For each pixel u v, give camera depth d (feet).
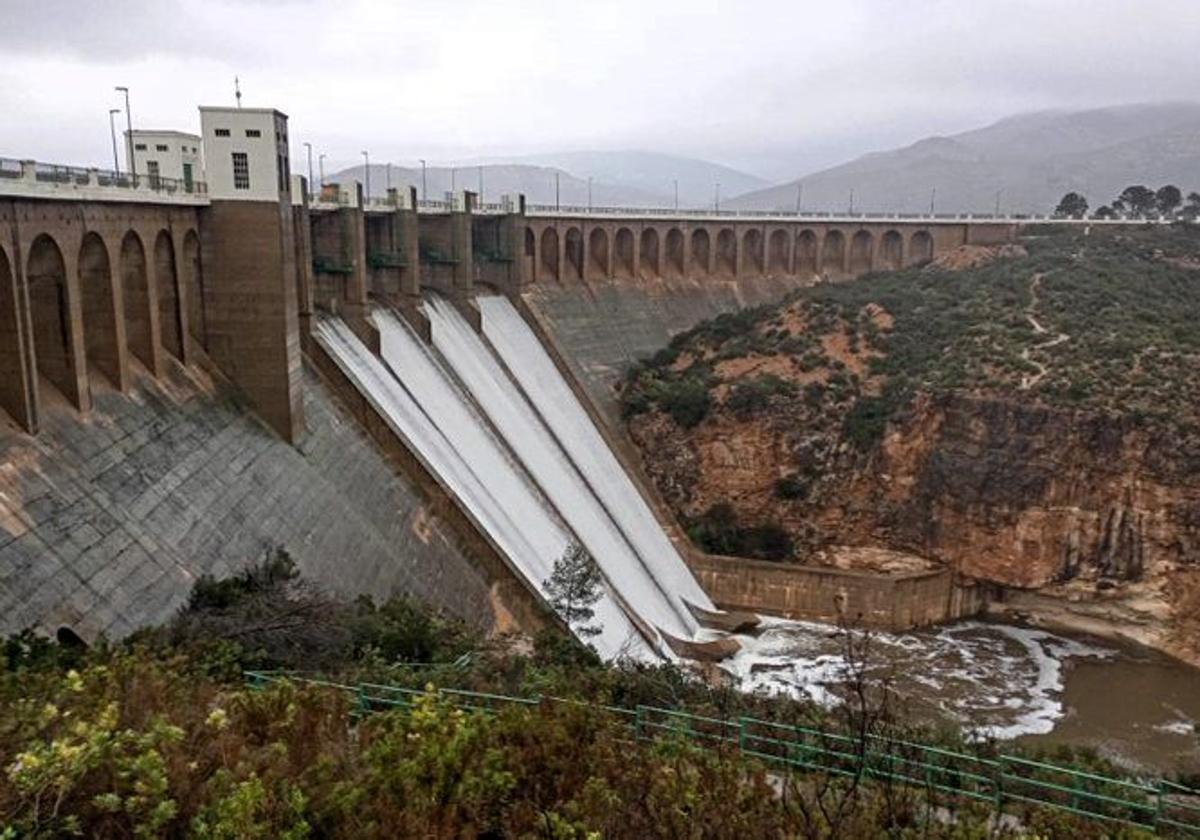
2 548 89.30
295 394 146.61
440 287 225.15
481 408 203.51
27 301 100.68
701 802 52.90
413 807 49.29
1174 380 212.84
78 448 106.83
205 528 116.98
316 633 101.50
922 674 191.31
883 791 60.18
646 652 175.94
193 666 81.82
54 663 72.90
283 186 141.90
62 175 108.27
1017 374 223.30
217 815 42.86
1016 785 79.56
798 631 209.56
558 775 56.18
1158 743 168.04
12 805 40.42
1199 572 199.52
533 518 186.29
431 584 147.74
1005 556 215.10
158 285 132.46
